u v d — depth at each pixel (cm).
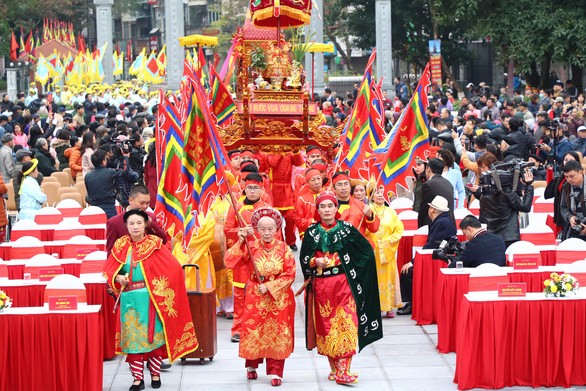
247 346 1264
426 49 5988
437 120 2519
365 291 1267
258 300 1262
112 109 3859
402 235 1672
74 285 1245
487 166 1692
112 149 2239
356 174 1903
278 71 2175
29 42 7350
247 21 2355
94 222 1905
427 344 1462
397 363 1372
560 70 5709
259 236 1283
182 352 1267
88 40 9300
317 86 4591
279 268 1254
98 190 2070
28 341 1212
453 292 1393
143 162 2262
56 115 3459
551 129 2630
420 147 1775
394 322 1594
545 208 1970
